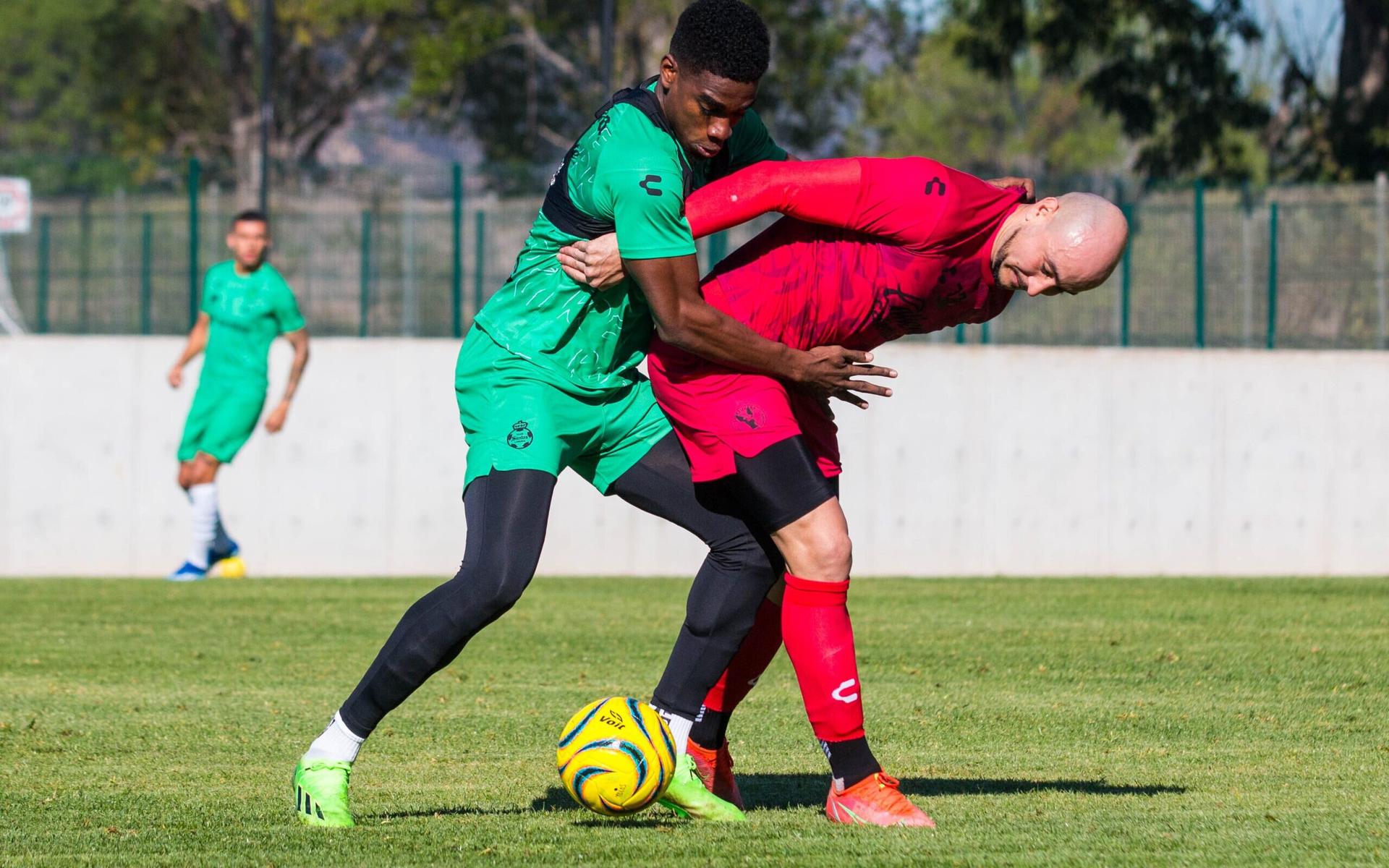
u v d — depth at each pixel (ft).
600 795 23.20
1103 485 76.59
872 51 244.63
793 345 24.17
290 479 73.41
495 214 94.84
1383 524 77.97
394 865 20.90
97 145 268.41
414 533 73.87
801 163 23.61
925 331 25.00
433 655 23.36
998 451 76.07
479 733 34.12
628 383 25.17
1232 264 83.46
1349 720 36.09
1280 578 74.59
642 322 24.81
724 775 25.89
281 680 42.42
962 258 23.84
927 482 75.61
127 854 21.72
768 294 23.86
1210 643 50.65
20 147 259.80
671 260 22.67
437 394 73.97
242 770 29.53
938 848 21.80
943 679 42.75
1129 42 162.81
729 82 22.47
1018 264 23.65
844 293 23.86
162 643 49.93
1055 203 23.72
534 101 225.97
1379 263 82.64
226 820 24.30
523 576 23.32
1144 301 83.56
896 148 309.01
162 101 270.87
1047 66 163.63
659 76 23.49
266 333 66.80
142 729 34.42
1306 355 77.46
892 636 52.37
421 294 96.02
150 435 73.05
